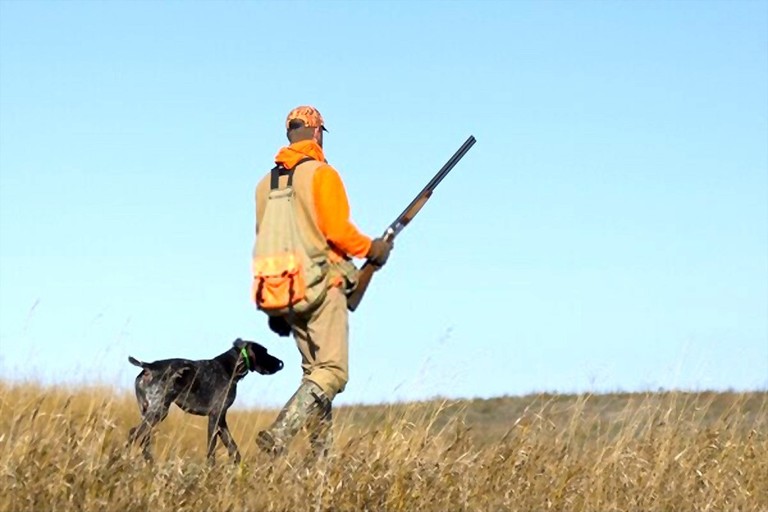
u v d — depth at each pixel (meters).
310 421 9.69
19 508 8.17
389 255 10.04
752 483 11.71
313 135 10.09
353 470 9.38
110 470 8.58
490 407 21.86
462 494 9.66
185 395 12.36
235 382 12.66
